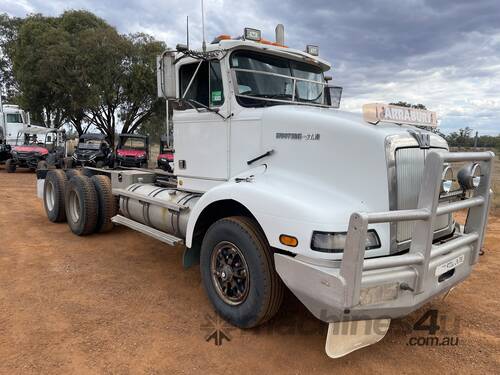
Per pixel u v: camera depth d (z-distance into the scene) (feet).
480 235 10.99
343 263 8.26
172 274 15.81
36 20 90.48
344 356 10.28
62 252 18.25
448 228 11.50
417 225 8.84
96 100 79.92
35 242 19.80
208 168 14.51
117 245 19.67
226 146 13.71
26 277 14.97
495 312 13.19
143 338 10.85
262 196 10.33
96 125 94.73
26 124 75.00
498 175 40.29
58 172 24.13
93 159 57.36
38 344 10.37
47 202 24.61
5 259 16.99
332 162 10.50
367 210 9.70
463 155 9.36
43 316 11.89
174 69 13.85
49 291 13.74
